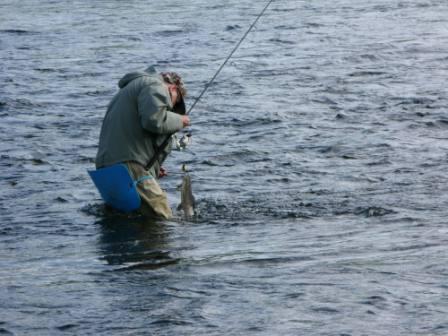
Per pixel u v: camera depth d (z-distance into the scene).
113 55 29.98
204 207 13.45
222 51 30.14
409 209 12.90
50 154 17.33
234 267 9.82
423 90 23.02
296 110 21.00
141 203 12.98
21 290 9.19
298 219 12.62
